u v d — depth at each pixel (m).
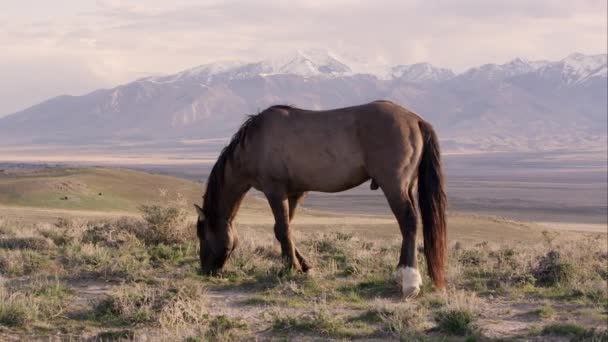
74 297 10.45
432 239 10.66
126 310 9.33
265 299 10.49
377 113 11.04
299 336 8.77
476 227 46.22
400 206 10.81
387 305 9.87
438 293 10.75
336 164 11.12
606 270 13.48
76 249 13.85
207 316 9.33
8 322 8.90
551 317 10.05
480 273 13.09
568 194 136.88
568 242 23.14
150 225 15.86
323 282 11.70
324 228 38.97
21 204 52.91
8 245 14.23
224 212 12.26
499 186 161.75
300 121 11.43
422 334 8.84
